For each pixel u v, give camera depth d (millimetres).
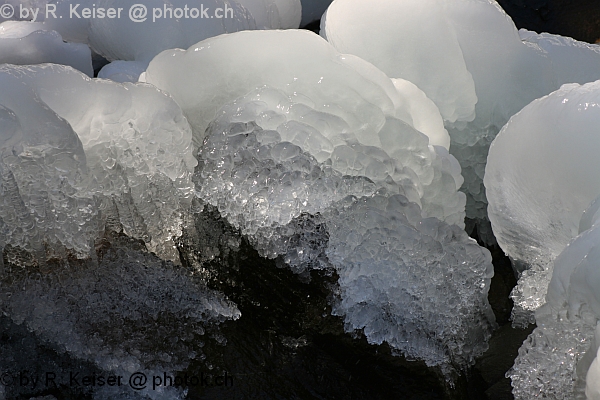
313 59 2447
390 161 2434
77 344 2412
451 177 2482
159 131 2418
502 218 2443
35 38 2658
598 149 2322
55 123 2346
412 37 2523
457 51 2525
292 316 2426
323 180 2432
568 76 2627
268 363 2393
